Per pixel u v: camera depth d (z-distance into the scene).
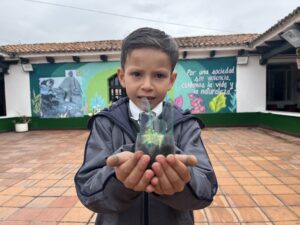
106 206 1.02
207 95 12.56
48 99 13.19
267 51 11.48
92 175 1.12
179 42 12.45
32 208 4.03
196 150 1.19
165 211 1.22
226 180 5.07
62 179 5.43
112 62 12.78
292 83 13.61
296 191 4.44
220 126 12.59
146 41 1.11
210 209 3.82
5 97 13.38
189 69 12.50
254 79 12.41
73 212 3.86
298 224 3.38
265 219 3.52
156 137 0.86
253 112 12.52
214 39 13.10
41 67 13.11
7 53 12.19
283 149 7.71
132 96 1.16
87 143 1.25
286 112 10.62
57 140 10.43
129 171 0.82
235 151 7.61
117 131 1.24
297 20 7.46
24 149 8.80
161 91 1.14
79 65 12.93
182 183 0.85
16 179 5.50
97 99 12.98
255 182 4.93
